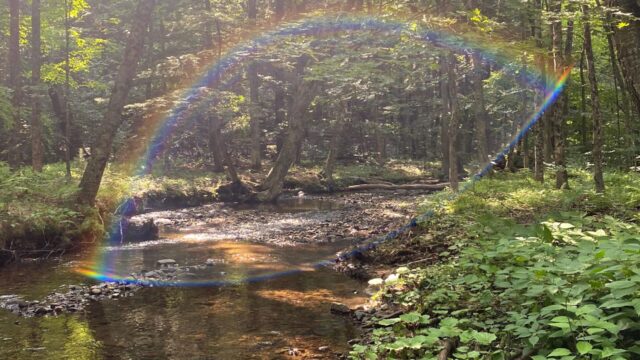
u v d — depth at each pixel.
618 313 3.91
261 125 36.44
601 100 25.58
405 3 14.52
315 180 29.86
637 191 12.57
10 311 7.80
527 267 5.70
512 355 4.52
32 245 11.88
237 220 18.23
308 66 20.34
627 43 8.01
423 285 7.54
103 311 7.88
